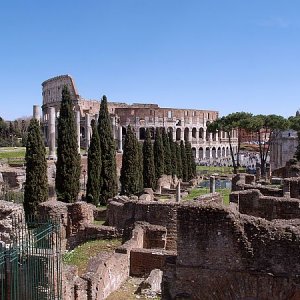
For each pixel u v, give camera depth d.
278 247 15.43
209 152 180.00
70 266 23.06
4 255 18.08
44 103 182.62
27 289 18.81
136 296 24.14
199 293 16.36
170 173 77.62
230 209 16.16
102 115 53.03
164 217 32.12
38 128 42.38
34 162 41.75
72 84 160.12
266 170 89.75
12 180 61.81
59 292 19.58
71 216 34.25
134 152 55.91
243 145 162.50
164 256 27.20
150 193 54.00
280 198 26.52
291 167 52.47
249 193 26.97
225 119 106.25
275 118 97.38
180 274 16.56
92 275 22.27
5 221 24.17
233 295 15.98
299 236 15.20
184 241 16.53
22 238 20.59
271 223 15.89
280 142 102.00
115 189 52.91
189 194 62.56
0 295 17.91
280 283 15.37
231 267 15.98
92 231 33.72
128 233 31.64
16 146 134.88
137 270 27.78
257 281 15.64
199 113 178.50
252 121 97.38
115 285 25.42
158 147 70.38
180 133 171.88
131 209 33.47
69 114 46.78
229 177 88.25
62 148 46.41
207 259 16.27
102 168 52.28
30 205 41.34
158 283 25.20
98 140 50.91
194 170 93.69
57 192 46.41
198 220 16.31
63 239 33.28
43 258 19.41
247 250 15.78
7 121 173.12
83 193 60.16
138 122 164.62
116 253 27.33
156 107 170.88
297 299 15.14
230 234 15.97
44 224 22.75
